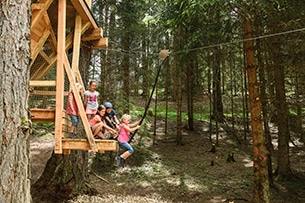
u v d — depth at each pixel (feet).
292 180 31.60
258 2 19.31
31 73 17.70
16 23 9.89
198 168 34.83
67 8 16.94
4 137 9.05
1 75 9.32
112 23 40.14
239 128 52.90
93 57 36.70
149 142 43.34
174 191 27.89
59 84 13.60
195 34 25.57
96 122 15.29
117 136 17.74
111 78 36.27
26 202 9.52
